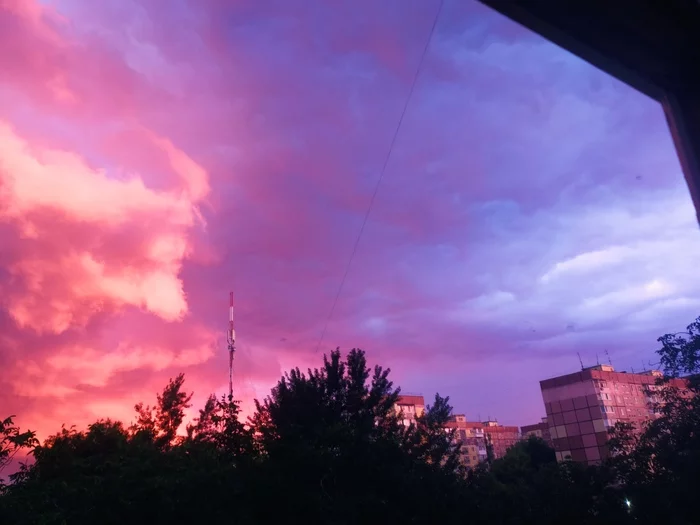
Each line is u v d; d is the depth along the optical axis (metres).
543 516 20.44
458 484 18.70
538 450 54.28
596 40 1.41
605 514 21.33
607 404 58.16
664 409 23.52
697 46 1.41
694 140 1.40
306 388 18.25
